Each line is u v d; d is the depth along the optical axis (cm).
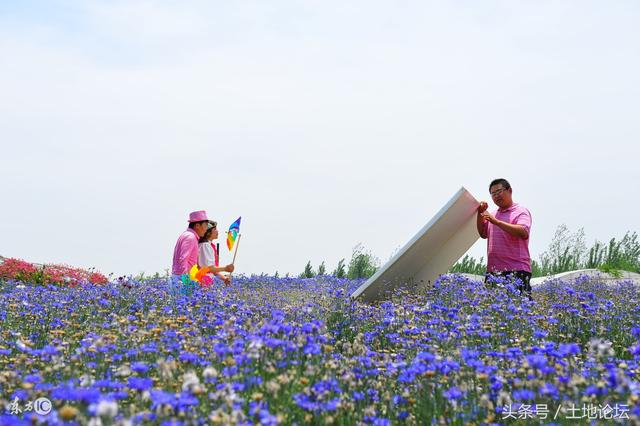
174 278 988
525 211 986
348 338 791
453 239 1043
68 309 862
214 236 1072
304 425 452
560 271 2333
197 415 417
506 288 910
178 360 561
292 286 1680
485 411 487
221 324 704
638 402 434
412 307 787
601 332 762
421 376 524
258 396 444
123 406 463
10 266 1717
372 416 463
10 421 379
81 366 568
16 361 579
